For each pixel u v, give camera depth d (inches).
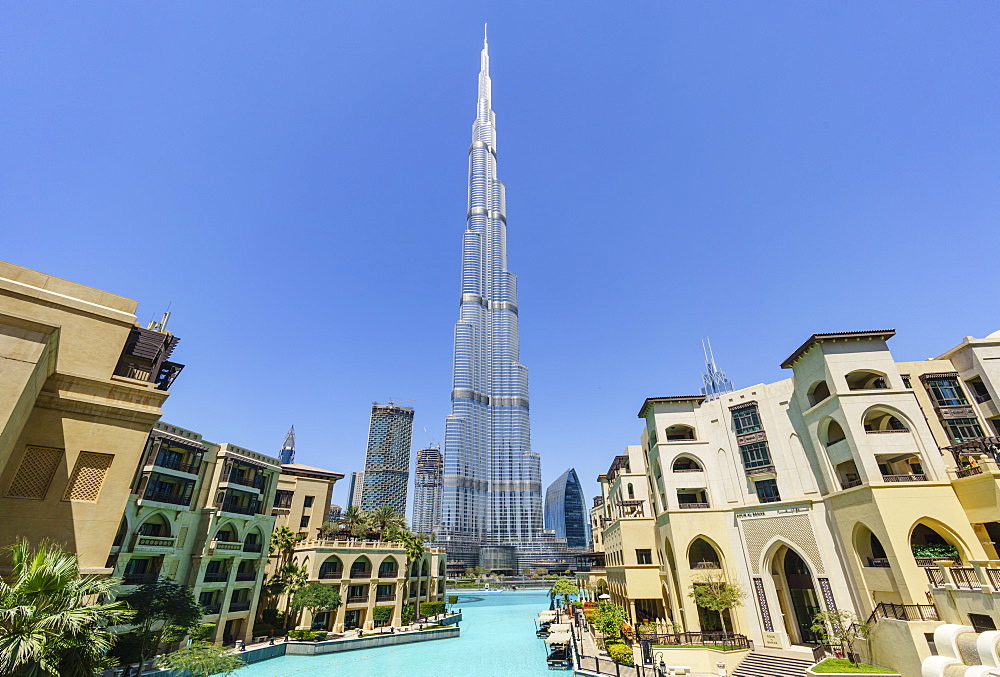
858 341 1396.4
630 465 2273.6
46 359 631.8
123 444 728.3
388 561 2335.1
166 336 925.8
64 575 546.6
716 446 1696.6
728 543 1544.0
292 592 2039.9
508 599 4987.7
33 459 660.1
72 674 539.8
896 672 1021.2
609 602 1831.9
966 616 956.0
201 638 1551.4
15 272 740.0
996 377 1279.5
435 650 1958.7
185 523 1622.8
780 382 1595.7
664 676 1139.3
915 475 1217.4
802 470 1464.1
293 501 2714.1
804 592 1424.7
